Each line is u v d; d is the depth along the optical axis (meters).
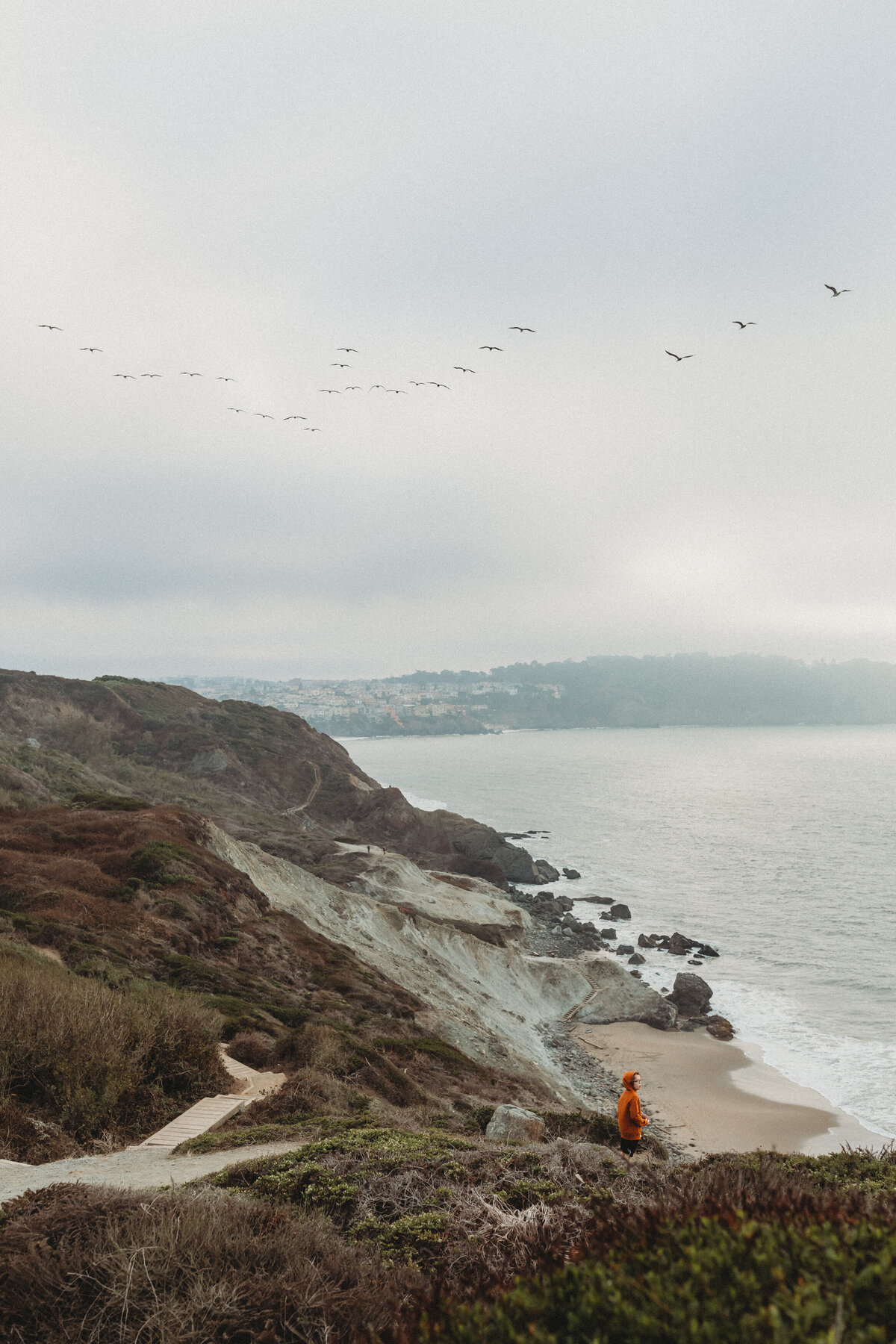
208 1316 5.52
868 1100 38.41
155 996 21.31
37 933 26.97
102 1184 10.39
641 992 52.34
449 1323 3.91
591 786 179.62
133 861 38.28
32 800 48.41
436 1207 8.52
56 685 113.12
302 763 116.06
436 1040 33.59
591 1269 3.94
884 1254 3.50
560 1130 17.31
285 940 39.34
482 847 94.12
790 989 54.59
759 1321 3.22
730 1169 8.34
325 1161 10.14
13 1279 5.84
